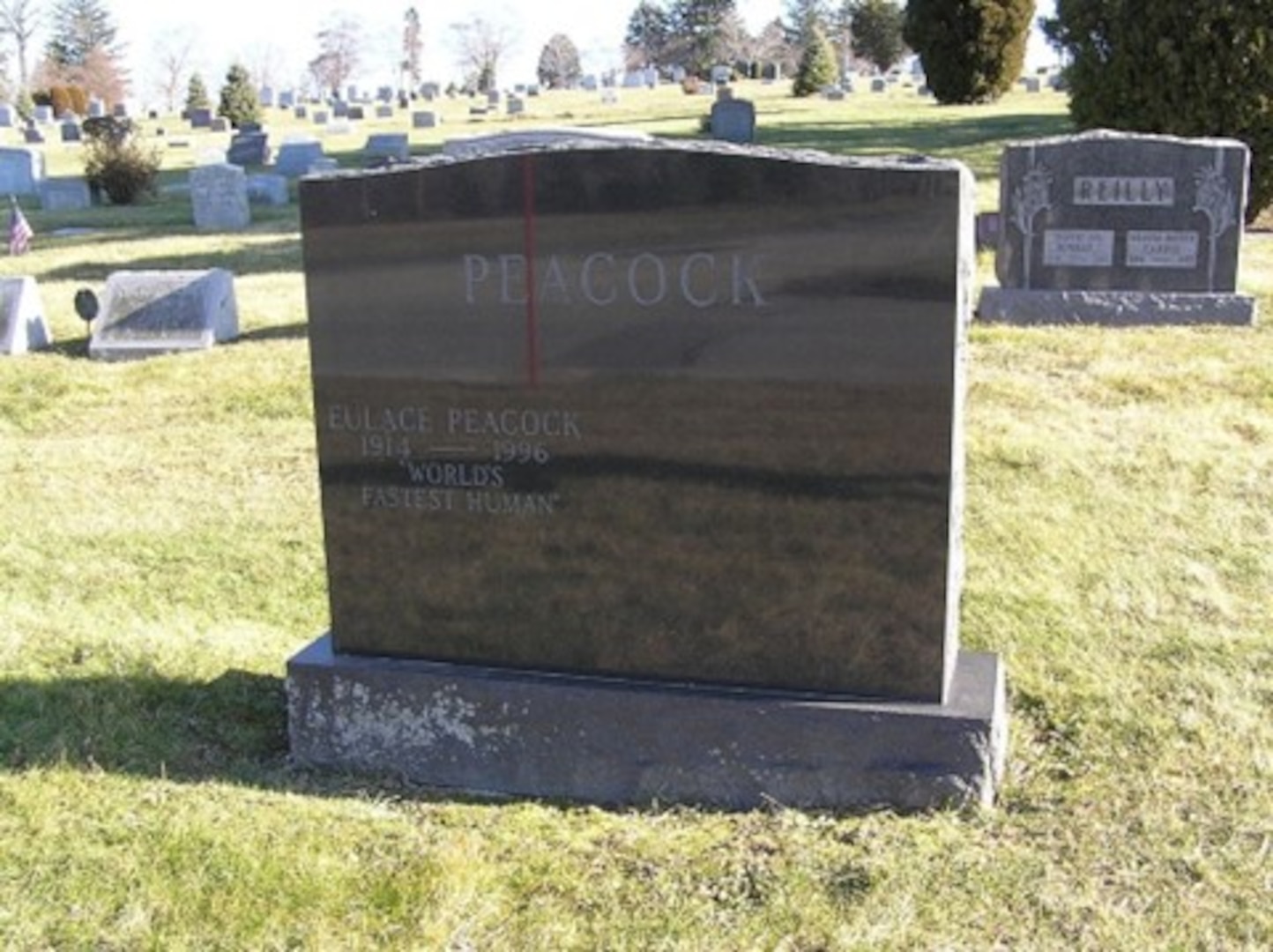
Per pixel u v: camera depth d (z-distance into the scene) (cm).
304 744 265
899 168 231
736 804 248
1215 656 299
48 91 3534
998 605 326
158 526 411
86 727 270
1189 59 750
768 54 4966
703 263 242
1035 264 609
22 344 636
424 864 227
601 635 257
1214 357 518
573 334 250
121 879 223
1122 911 215
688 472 248
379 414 261
